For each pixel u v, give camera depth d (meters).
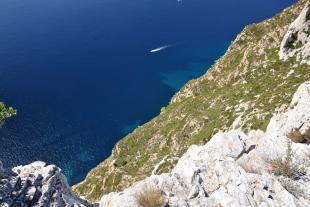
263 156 18.33
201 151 20.11
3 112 19.41
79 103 179.50
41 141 153.25
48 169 15.30
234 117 75.00
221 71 118.19
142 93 185.00
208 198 15.52
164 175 17.38
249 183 15.74
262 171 16.77
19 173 15.16
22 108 175.25
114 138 155.50
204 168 17.72
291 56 86.69
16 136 155.25
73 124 164.25
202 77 124.75
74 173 136.88
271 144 19.05
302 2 111.19
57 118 168.50
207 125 83.31
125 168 94.88
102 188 87.56
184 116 102.31
